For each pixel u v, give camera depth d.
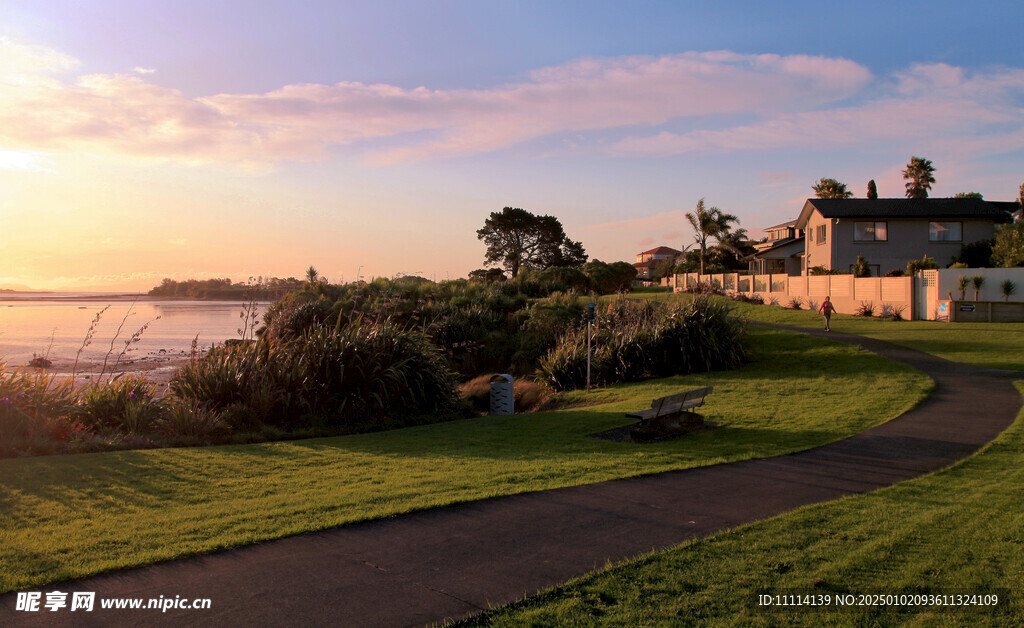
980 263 38.25
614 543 5.54
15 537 5.49
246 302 15.77
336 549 5.34
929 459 8.83
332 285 35.12
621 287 43.53
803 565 4.97
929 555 5.13
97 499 6.78
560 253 79.38
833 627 3.99
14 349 32.75
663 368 21.09
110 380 12.50
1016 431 10.35
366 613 4.16
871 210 40.03
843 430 11.09
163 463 8.77
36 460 8.71
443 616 4.13
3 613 4.09
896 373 17.28
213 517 6.14
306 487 7.48
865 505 6.58
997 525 5.77
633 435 11.06
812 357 21.22
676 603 4.32
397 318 27.92
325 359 13.95
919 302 29.75
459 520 6.17
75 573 4.69
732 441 10.53
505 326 29.50
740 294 38.56
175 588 4.52
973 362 18.88
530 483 7.65
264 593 4.46
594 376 20.67
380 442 11.06
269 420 12.88
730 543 5.45
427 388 15.34
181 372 13.62
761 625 4.02
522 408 18.69
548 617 4.12
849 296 32.31
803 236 56.94
